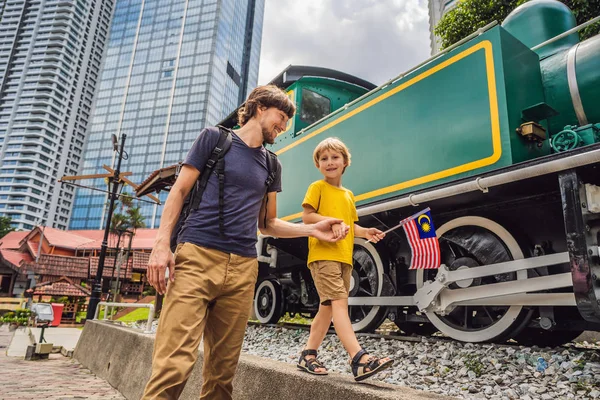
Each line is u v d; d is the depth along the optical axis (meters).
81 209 104.69
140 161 98.88
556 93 3.65
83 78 112.38
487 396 2.47
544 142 3.51
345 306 2.07
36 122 102.69
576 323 3.19
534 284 3.08
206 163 1.66
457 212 3.79
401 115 4.07
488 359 3.10
